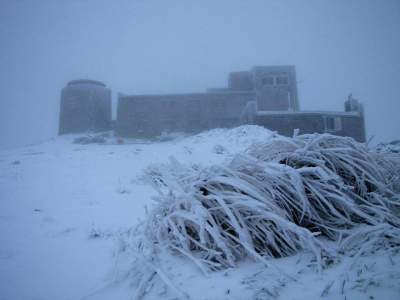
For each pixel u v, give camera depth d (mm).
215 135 17281
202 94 32094
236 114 31906
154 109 32000
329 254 2502
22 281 2812
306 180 3143
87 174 9133
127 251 3141
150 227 3010
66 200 6117
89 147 19391
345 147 3658
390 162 4012
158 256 2738
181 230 2873
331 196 3072
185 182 3295
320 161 3361
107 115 37562
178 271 2494
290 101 35125
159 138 30297
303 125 24938
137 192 6750
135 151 14656
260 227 2768
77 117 35031
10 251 3592
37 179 8414
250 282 2242
